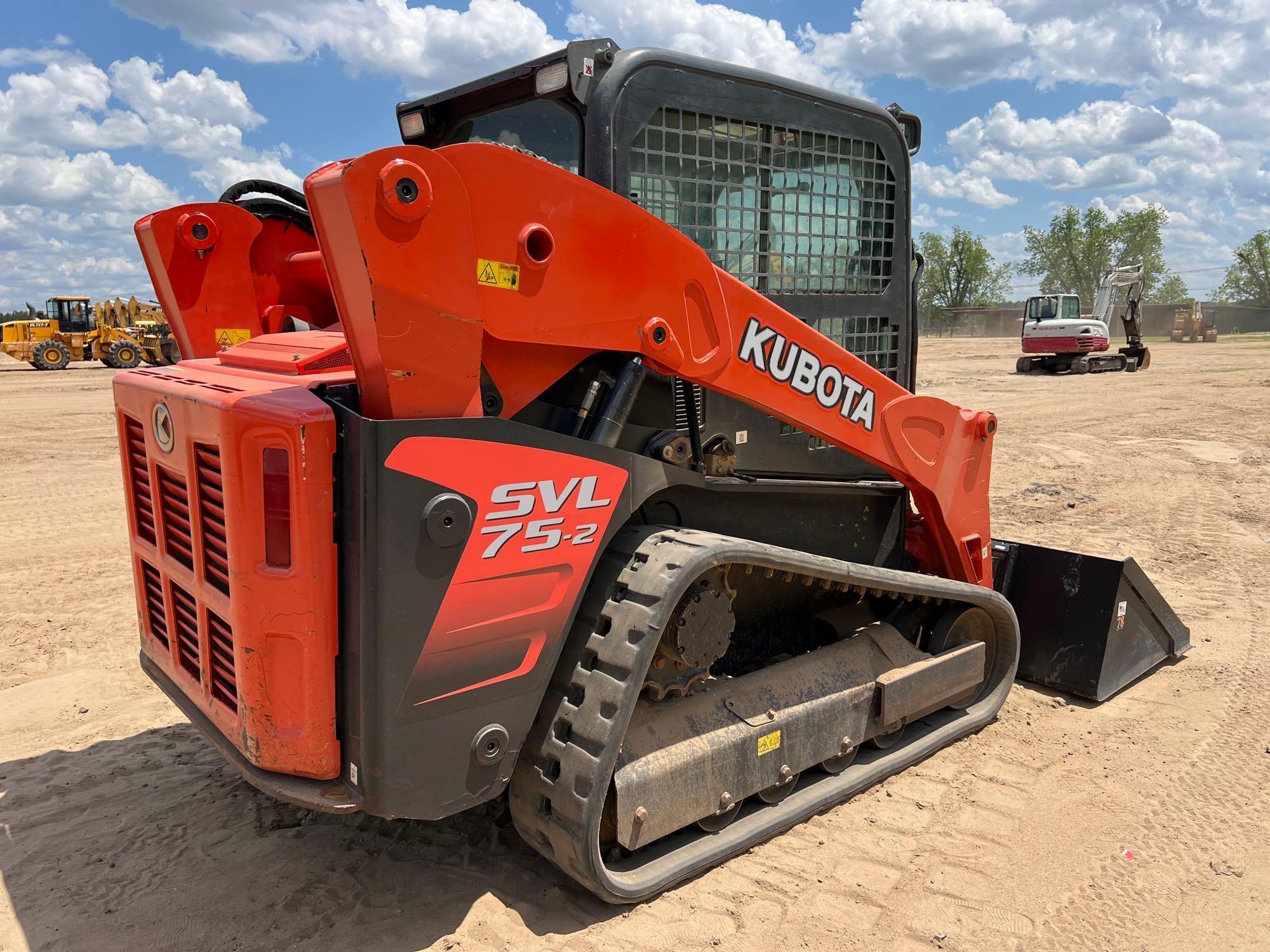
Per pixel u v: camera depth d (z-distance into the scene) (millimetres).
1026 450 11484
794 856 3025
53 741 3836
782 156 3424
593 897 2770
